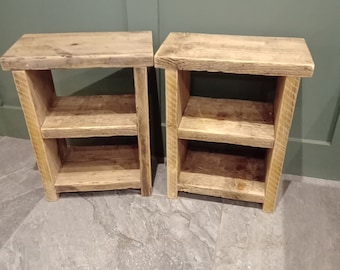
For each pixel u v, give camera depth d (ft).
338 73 3.81
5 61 3.19
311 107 4.10
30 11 4.20
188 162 4.43
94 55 3.22
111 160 4.50
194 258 3.50
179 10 3.85
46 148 3.85
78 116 3.86
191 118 3.81
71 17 4.14
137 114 3.59
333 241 3.66
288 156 4.49
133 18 3.98
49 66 3.24
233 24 3.81
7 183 4.52
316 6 3.51
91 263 3.46
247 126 3.66
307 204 4.13
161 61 3.19
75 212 4.05
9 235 3.76
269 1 3.59
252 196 3.93
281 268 3.40
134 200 4.21
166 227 3.84
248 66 3.06
